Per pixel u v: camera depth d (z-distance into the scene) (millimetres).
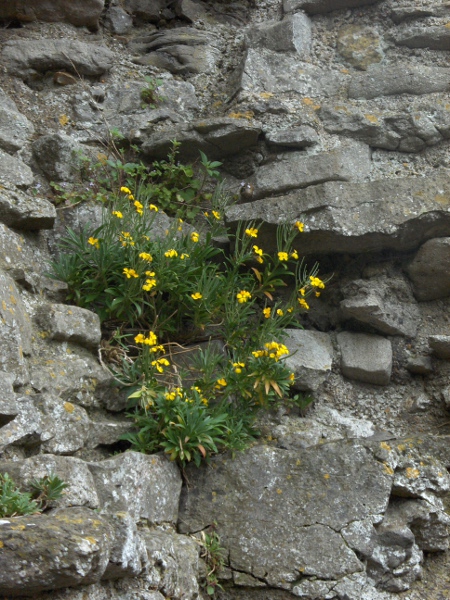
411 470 3441
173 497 3336
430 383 3963
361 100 4598
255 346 3834
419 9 4801
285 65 4832
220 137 4469
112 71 5008
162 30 5348
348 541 3271
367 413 3941
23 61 4785
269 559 3266
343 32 4938
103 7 5145
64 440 3213
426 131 4363
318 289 4250
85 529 2359
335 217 4039
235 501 3379
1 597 2270
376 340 4047
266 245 4223
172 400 3387
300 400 3900
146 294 3871
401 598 3287
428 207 3971
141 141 4691
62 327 3525
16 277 3598
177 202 4492
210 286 3887
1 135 4352
